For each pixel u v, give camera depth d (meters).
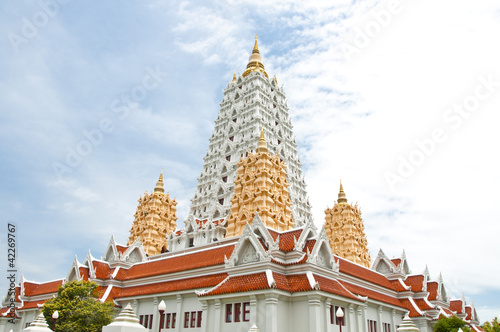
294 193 104.50
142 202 89.31
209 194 98.06
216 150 107.00
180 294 48.75
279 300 39.16
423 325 62.22
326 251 46.22
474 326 80.94
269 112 108.00
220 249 53.25
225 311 41.25
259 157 67.75
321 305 39.72
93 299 48.44
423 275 72.62
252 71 113.50
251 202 63.81
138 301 55.09
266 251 44.56
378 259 75.50
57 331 42.94
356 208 97.44
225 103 115.56
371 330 54.09
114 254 66.75
